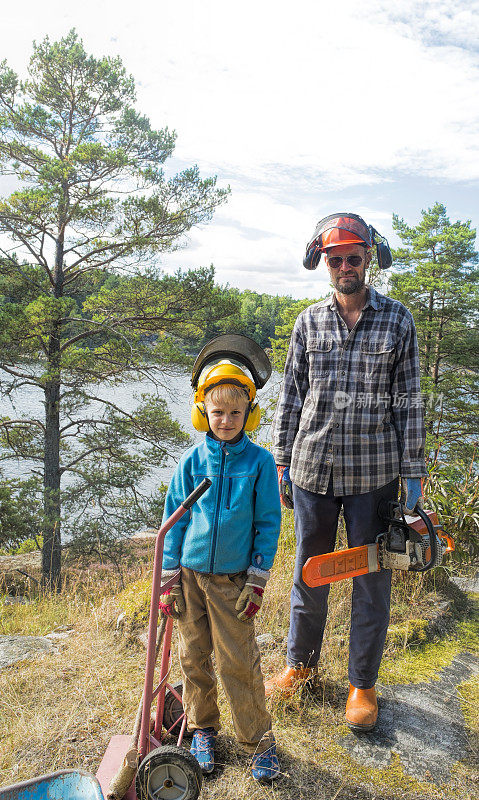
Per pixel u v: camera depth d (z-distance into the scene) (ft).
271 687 9.12
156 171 50.85
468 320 77.51
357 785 7.46
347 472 8.43
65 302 45.70
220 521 7.11
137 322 53.67
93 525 48.37
